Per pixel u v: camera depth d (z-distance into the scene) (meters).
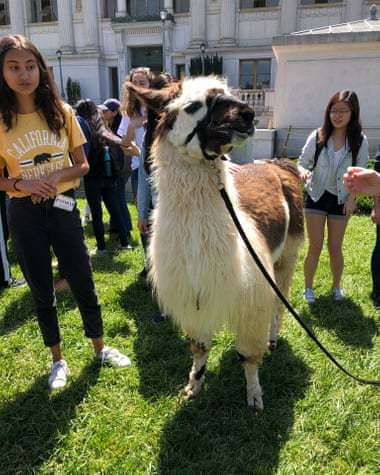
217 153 2.25
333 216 4.26
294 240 3.80
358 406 2.98
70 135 2.95
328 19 26.28
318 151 4.14
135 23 28.94
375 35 11.38
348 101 3.84
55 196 2.84
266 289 2.79
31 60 2.51
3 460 2.62
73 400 3.09
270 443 2.70
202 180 2.37
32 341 3.88
